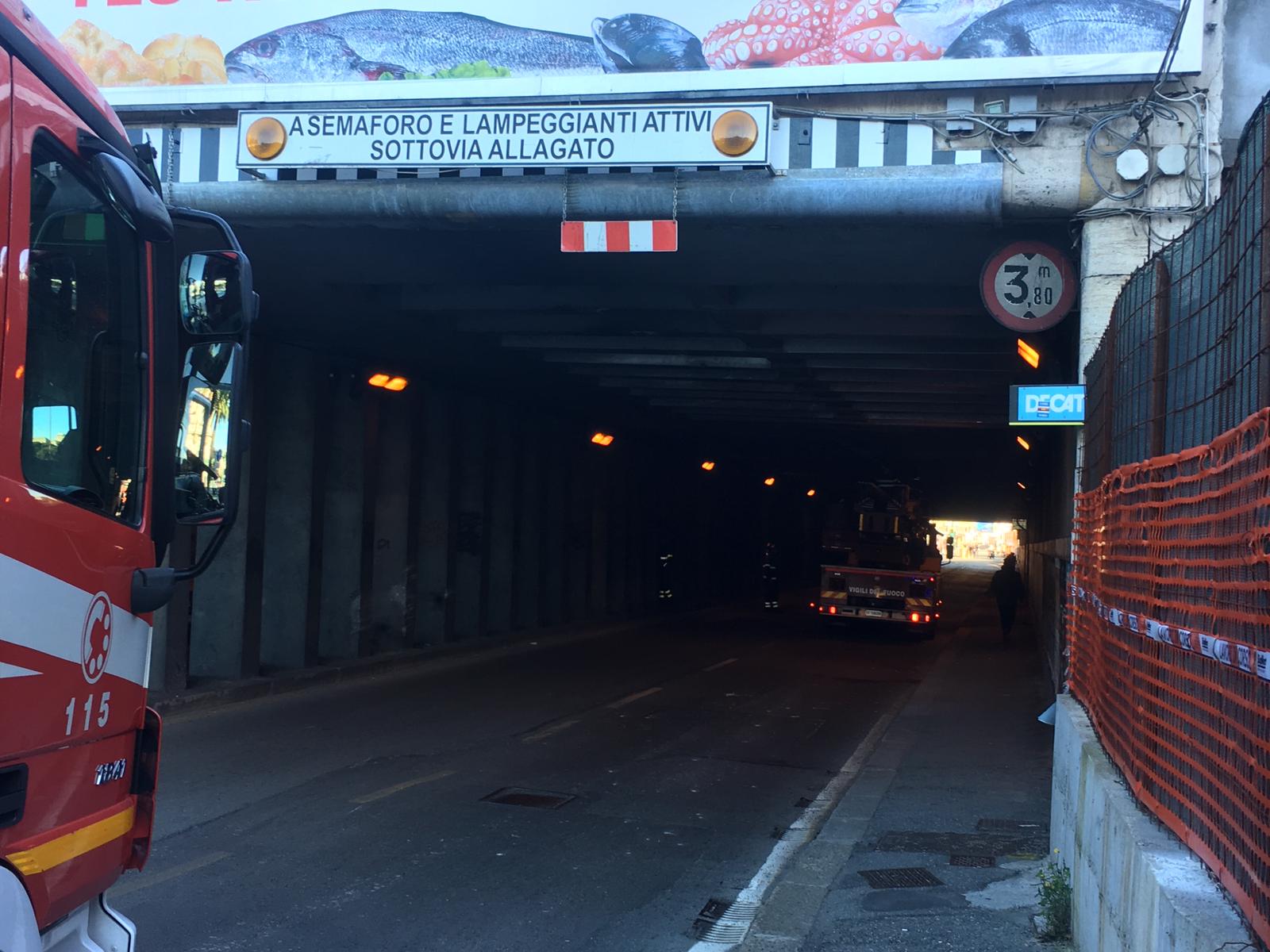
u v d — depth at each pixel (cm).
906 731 1208
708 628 2794
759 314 1462
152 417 341
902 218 926
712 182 940
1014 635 2581
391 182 983
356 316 1441
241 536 1463
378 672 1670
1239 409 319
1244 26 894
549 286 1334
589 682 1666
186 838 756
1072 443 1020
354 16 990
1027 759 1052
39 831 266
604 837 803
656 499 3161
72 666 281
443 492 1988
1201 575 348
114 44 1020
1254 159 306
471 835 793
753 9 933
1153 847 356
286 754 1053
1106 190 876
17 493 255
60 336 281
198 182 1008
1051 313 931
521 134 942
